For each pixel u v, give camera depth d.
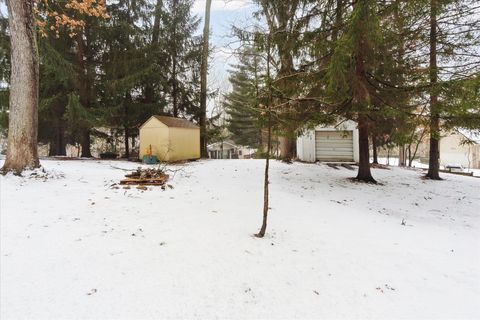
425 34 9.42
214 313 2.51
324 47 7.84
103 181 7.91
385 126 10.95
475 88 6.35
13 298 2.59
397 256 4.10
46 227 4.32
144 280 2.98
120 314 2.42
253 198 6.89
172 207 5.70
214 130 19.98
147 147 14.02
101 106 15.14
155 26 17.64
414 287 3.25
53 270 3.10
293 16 8.46
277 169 11.78
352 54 7.32
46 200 5.71
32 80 7.64
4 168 7.35
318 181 9.88
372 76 8.59
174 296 2.73
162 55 17.69
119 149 25.36
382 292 3.08
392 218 6.53
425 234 5.39
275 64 7.98
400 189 9.69
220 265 3.40
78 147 26.06
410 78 8.45
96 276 3.01
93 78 14.80
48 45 12.41
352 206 7.19
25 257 3.36
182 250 3.74
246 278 3.16
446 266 3.89
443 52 9.65
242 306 2.65
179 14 18.52
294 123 8.49
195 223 4.83
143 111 16.66
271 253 3.85
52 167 9.64
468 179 12.33
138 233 4.27
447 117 7.66
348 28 6.94
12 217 4.65
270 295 2.87
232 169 11.58
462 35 9.41
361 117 9.16
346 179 10.47
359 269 3.59
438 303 2.94
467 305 2.93
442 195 9.39
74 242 3.84
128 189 7.04
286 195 7.46
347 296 2.95
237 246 3.99
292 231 4.77
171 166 12.15
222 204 6.14
